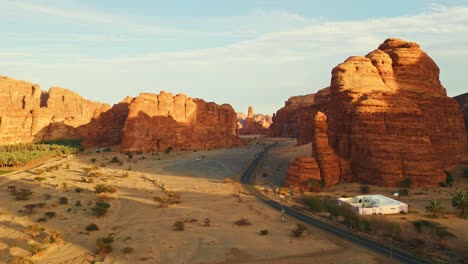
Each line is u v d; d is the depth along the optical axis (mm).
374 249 43781
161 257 41781
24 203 63250
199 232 50844
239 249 44031
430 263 39125
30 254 42281
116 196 71750
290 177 83062
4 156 104438
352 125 86062
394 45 103250
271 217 59000
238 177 98938
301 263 39875
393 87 93875
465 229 49656
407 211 59469
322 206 63062
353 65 93875
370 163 81312
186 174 102125
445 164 92000
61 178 87500
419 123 82875
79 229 51500
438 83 102750
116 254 42406
